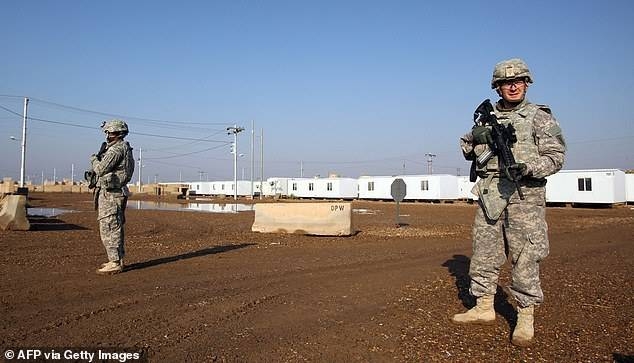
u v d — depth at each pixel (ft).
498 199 16.40
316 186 247.70
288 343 15.60
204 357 14.17
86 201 161.58
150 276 26.43
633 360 14.30
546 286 25.23
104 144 27.20
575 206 158.92
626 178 163.12
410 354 14.74
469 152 17.78
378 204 185.68
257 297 21.86
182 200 212.02
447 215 110.01
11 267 28.53
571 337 16.46
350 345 15.47
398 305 20.77
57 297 20.98
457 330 17.15
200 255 35.88
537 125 15.90
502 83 16.57
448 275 28.35
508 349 15.21
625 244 48.67
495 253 17.26
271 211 57.41
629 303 21.35
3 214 52.19
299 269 30.14
